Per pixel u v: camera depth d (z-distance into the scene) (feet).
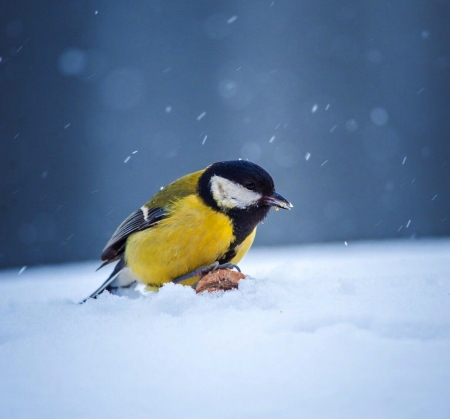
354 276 13.93
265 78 67.05
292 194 62.44
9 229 59.26
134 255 16.15
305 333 8.39
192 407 6.32
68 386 7.12
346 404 6.11
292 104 66.08
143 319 10.08
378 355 7.32
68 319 10.65
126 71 65.98
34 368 7.79
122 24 66.39
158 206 15.83
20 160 61.31
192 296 11.21
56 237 60.13
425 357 7.17
